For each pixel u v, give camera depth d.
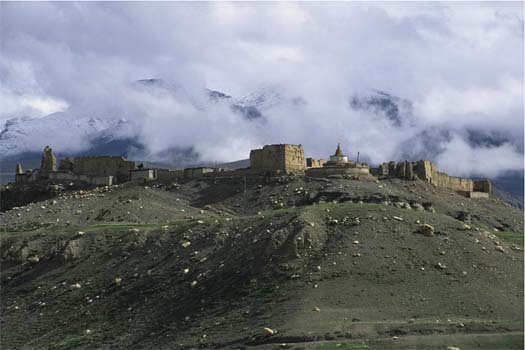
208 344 121.75
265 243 150.50
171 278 154.12
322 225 152.50
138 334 138.50
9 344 149.25
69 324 151.00
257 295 135.75
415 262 140.38
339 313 122.31
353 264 138.50
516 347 108.81
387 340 111.88
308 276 136.88
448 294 129.75
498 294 131.25
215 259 154.88
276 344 114.12
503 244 155.50
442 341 110.94
